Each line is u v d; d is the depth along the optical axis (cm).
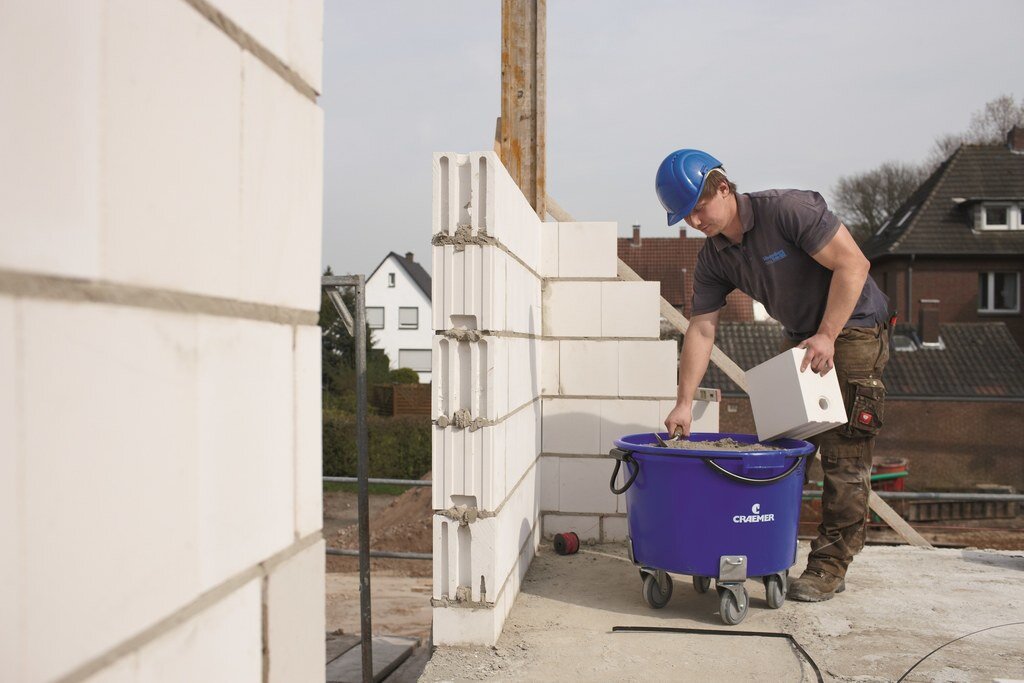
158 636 80
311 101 117
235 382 95
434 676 269
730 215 336
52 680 65
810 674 265
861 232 3566
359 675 436
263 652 104
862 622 317
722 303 380
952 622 317
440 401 301
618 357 453
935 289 2478
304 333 115
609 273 453
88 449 69
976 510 1527
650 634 305
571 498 456
